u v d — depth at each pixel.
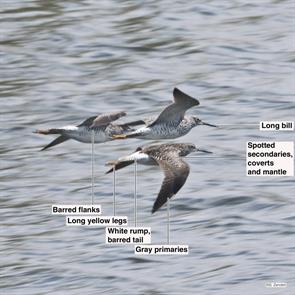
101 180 30.89
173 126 25.50
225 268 24.94
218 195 29.02
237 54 41.09
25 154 33.41
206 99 37.22
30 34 43.97
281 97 37.03
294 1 46.94
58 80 39.50
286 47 41.69
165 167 21.47
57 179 31.27
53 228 27.81
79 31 43.94
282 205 28.23
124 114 25.33
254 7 46.16
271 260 25.22
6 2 47.72
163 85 38.50
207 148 33.00
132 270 25.14
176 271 24.95
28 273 25.36
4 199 30.03
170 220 27.83
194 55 41.19
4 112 36.84
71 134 25.61
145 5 46.69
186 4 46.53
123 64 40.69
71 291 24.34
